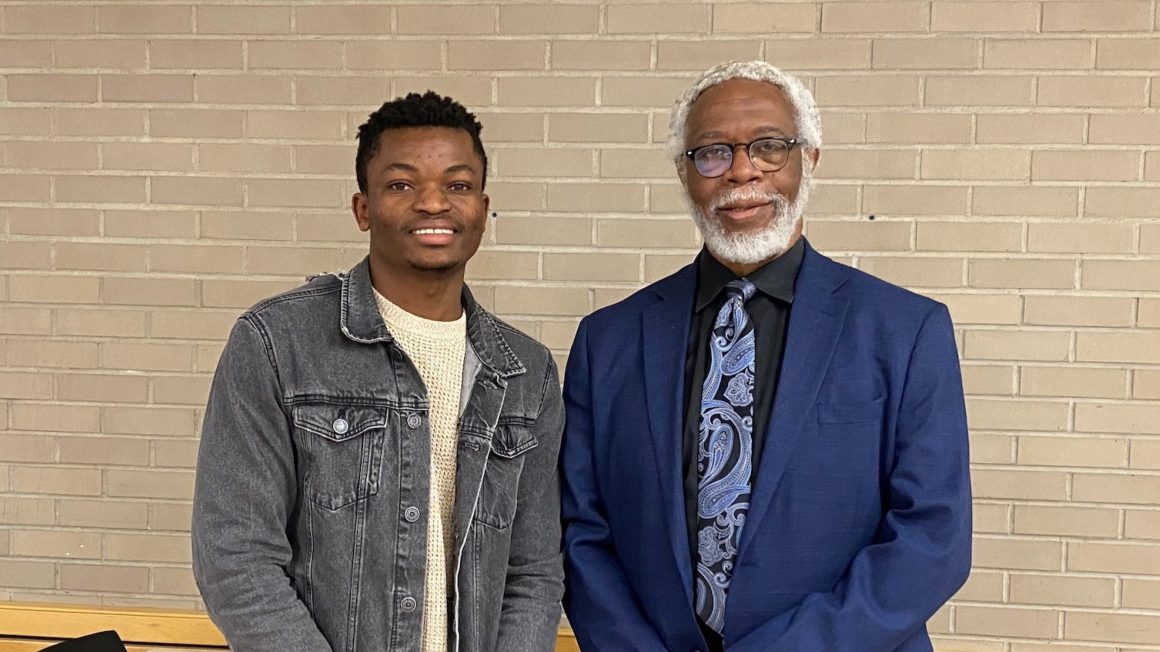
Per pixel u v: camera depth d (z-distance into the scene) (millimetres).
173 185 2443
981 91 2281
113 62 2438
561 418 1681
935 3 2277
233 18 2406
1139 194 2268
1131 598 2314
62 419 2494
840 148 2314
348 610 1413
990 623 2352
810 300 1606
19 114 2467
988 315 2312
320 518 1417
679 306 1684
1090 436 2309
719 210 1583
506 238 2389
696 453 1574
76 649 1876
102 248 2469
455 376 1531
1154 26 2246
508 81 2365
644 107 2342
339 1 2383
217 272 2449
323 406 1432
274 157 2418
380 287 1522
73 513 2502
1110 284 2283
